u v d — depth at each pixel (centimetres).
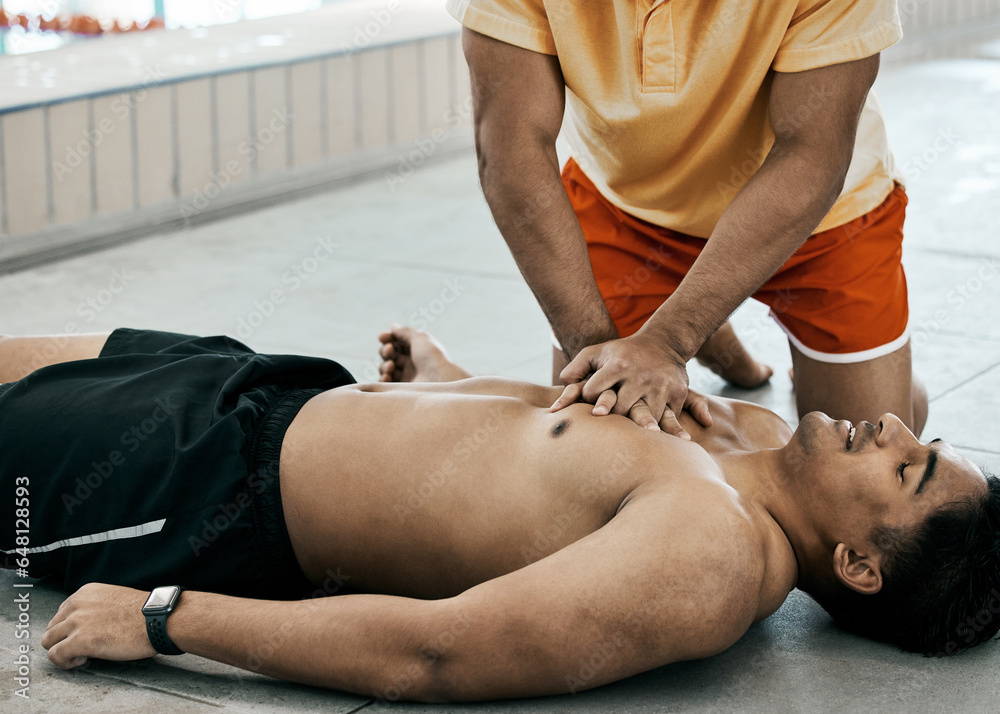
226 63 487
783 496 144
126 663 139
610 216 203
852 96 158
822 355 197
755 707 131
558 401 145
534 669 122
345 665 125
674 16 165
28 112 386
